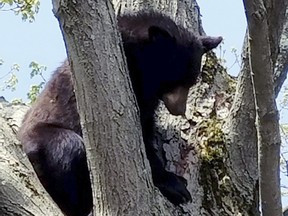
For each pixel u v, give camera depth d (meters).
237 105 4.43
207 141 4.71
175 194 4.47
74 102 5.26
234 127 4.54
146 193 3.61
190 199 4.50
